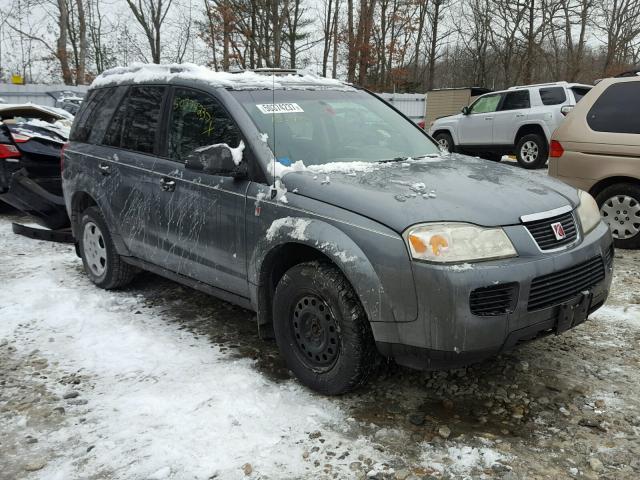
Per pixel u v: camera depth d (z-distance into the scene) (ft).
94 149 16.55
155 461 8.96
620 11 94.27
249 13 73.46
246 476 8.59
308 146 12.48
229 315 15.10
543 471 8.65
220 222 12.32
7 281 17.93
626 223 20.42
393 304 9.43
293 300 11.05
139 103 15.43
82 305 15.83
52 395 11.05
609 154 20.20
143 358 12.54
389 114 15.19
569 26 94.38
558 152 21.53
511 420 10.05
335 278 10.19
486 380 11.40
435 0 111.14
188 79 13.87
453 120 53.11
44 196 21.99
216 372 11.80
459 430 9.76
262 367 12.07
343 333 10.16
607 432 9.61
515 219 9.76
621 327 13.75
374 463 8.87
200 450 9.21
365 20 91.97
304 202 10.67
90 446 9.38
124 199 15.20
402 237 9.31
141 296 16.55
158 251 14.40
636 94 20.16
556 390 10.98
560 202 10.75
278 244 10.89
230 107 12.48
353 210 10.00
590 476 8.54
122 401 10.73
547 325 9.85
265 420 10.03
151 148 14.64
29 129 23.08
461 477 8.54
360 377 10.32
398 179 10.97
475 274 8.98
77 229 17.78
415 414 10.21
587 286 10.47
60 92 58.80
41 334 13.93
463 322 8.98
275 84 13.87
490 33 106.32
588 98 21.29
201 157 11.76
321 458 9.00
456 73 139.85
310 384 10.97
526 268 9.33
